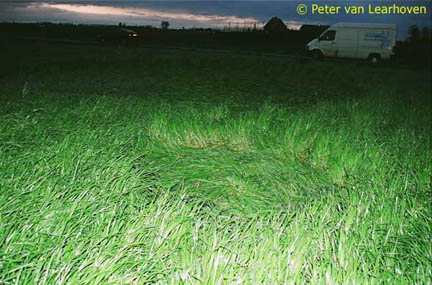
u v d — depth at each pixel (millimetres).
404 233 3545
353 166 5188
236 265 2830
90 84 10023
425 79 18109
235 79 12758
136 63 15297
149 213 3441
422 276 2881
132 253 2912
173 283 2701
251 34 38594
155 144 5820
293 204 4219
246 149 6039
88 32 39469
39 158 4168
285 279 2717
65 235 2902
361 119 7703
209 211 3820
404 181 4637
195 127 6422
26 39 31219
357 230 3398
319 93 11281
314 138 6164
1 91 7848
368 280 2832
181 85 11141
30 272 2584
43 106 6688
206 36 39469
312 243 3143
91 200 3414
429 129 7562
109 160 4363
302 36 38188
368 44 27344
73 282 2566
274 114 7305
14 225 2955
